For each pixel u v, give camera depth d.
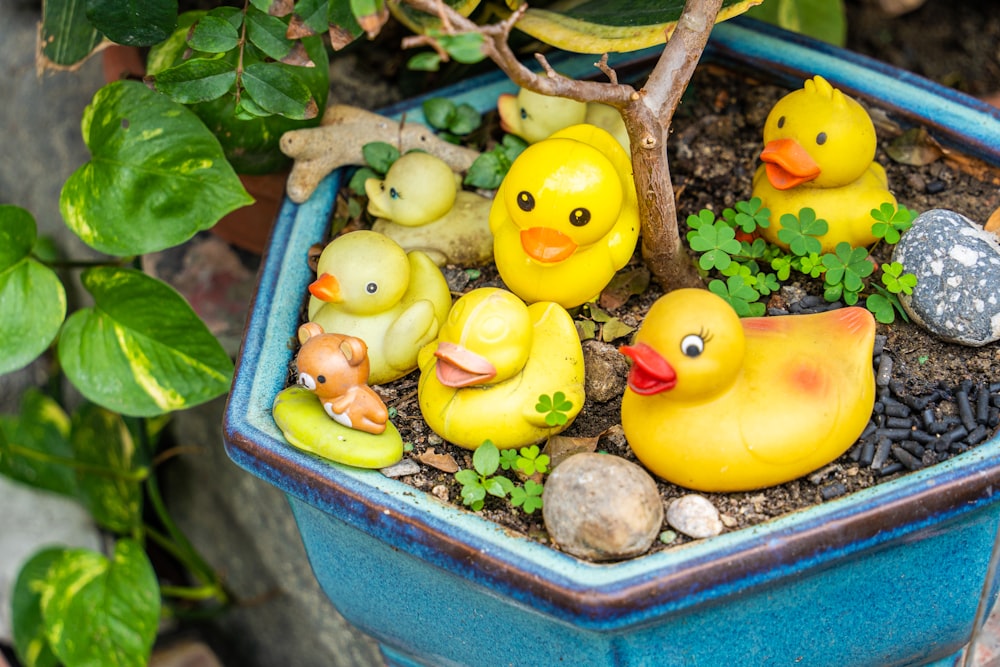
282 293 0.81
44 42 0.85
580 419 0.77
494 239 0.78
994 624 0.81
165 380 0.86
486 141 0.88
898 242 0.79
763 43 0.88
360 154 0.86
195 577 1.21
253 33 0.78
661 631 0.70
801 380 0.71
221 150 0.81
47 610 0.96
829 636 0.73
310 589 1.04
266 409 0.76
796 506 0.72
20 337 0.85
